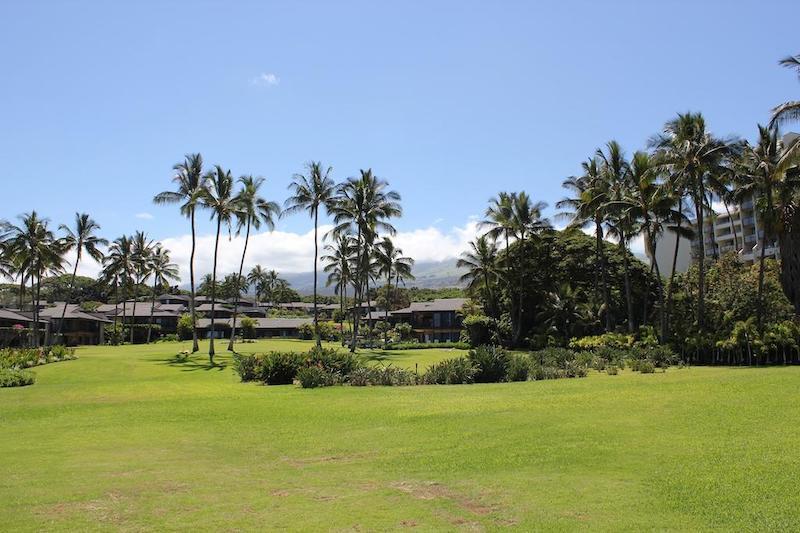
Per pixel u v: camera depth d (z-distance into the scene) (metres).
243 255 61.56
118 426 18.61
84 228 72.75
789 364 37.69
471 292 74.38
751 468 10.57
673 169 42.47
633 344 45.94
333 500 9.90
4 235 64.25
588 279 63.84
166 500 10.00
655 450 12.40
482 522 8.52
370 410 20.09
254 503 9.77
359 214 59.06
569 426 15.44
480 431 15.48
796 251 40.47
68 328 86.94
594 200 52.28
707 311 46.62
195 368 45.12
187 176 55.03
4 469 12.59
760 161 39.38
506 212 63.75
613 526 8.12
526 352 59.03
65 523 8.77
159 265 102.81
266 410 20.92
